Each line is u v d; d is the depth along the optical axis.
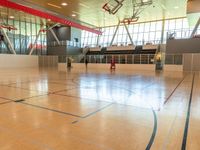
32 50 21.17
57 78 7.96
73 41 22.73
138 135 2.05
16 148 1.74
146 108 3.16
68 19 17.31
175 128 2.25
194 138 1.97
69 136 2.01
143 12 16.75
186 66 14.89
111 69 16.78
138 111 2.98
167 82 6.79
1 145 1.80
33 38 22.42
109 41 24.06
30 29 21.94
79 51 23.41
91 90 4.93
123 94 4.40
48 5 13.80
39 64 22.25
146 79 7.85
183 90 4.99
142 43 22.19
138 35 22.69
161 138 1.97
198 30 17.45
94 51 22.69
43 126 2.30
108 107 3.21
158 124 2.39
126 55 17.55
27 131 2.14
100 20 19.36
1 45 19.00
